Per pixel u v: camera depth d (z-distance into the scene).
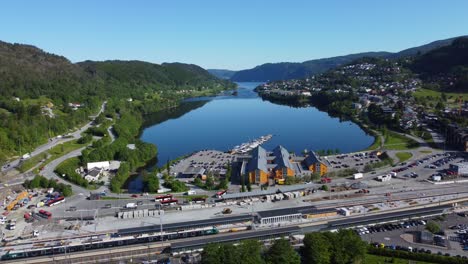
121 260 182.62
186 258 179.50
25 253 182.50
